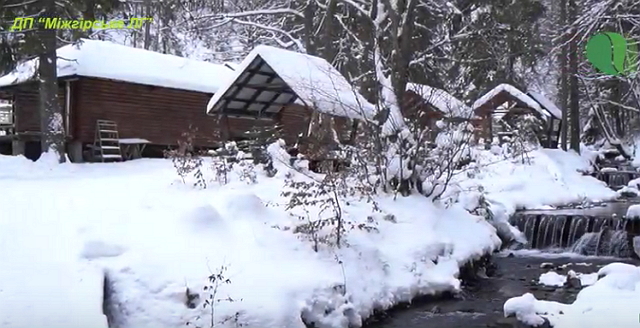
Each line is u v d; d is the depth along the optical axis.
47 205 9.25
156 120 20.70
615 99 32.84
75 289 6.62
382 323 8.30
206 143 22.06
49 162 15.27
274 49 14.41
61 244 7.61
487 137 24.70
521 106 26.23
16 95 20.02
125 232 8.11
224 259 7.84
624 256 12.47
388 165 12.16
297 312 7.29
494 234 12.38
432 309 8.95
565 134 26.64
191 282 7.23
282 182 11.68
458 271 10.10
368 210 10.62
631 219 12.53
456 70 21.05
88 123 18.95
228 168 12.05
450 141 12.69
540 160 20.62
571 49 14.50
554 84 38.66
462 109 13.40
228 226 8.71
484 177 17.86
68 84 18.69
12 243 7.50
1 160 14.43
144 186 11.30
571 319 7.34
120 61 19.98
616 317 7.13
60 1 15.98
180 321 6.79
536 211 15.74
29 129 20.06
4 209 8.87
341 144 13.35
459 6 20.75
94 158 18.98
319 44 24.42
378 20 15.56
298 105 22.80
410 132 12.20
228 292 7.22
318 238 8.80
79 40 17.64
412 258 9.68
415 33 20.72
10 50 16.47
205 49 35.50
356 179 12.02
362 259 8.93
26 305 6.22
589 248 13.06
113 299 6.93
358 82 19.70
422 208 11.50
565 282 10.27
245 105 16.70
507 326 7.97
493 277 11.00
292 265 8.11
